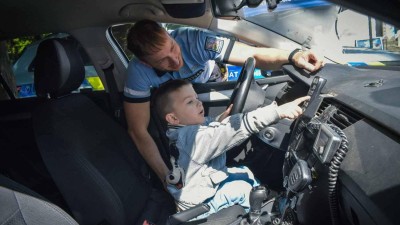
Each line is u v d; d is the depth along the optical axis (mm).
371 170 1001
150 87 1982
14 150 1929
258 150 2008
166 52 1780
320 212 1264
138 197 1830
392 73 1471
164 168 1896
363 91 1333
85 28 2254
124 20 2254
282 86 1963
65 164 1540
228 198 1682
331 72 1687
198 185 1676
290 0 2465
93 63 2385
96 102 2191
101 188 1576
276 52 1955
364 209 977
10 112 1972
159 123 1964
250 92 1927
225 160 1850
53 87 1671
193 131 1671
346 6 839
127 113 1945
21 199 1125
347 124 1217
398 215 858
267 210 1551
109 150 1780
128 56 2432
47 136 1536
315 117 1375
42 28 2154
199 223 1535
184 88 1805
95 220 1608
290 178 1266
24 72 4012
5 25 2025
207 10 2205
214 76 2361
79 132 1642
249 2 1801
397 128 1005
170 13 2059
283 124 1688
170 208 1893
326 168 1186
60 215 1189
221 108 2191
